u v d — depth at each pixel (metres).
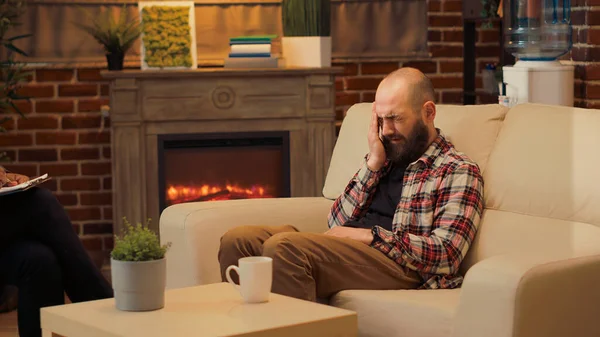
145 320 2.16
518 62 4.27
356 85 5.76
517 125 3.01
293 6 5.34
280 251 2.70
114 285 2.27
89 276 3.29
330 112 5.27
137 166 5.16
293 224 3.36
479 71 5.84
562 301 2.37
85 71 5.53
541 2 4.22
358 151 3.48
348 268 2.80
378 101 3.06
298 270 2.70
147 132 5.16
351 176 3.46
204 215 3.22
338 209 3.24
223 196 5.27
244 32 5.62
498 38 5.82
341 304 2.78
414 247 2.84
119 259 2.25
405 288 2.88
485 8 5.21
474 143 3.10
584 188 2.74
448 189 2.95
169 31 5.23
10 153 5.50
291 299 2.37
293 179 5.29
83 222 5.61
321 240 2.78
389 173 3.18
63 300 3.20
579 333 2.43
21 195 3.32
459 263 2.88
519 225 2.84
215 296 2.41
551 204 2.80
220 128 5.22
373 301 2.67
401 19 5.74
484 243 2.90
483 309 2.33
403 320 2.58
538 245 2.75
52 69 5.49
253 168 5.28
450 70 5.80
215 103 5.18
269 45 5.27
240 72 5.14
